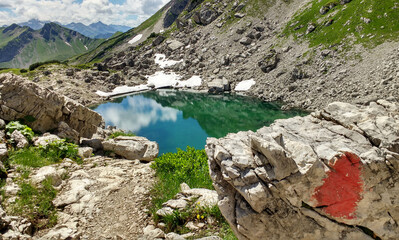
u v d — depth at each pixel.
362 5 52.69
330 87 42.78
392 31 43.97
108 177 9.40
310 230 4.68
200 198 7.58
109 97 59.62
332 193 4.52
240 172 4.62
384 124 4.95
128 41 165.62
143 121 40.38
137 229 6.62
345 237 4.67
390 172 4.45
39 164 9.06
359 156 4.46
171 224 6.66
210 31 85.88
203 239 5.57
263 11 79.88
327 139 5.12
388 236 4.58
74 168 9.87
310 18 62.19
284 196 4.53
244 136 5.54
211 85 61.16
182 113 45.69
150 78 75.38
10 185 7.26
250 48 68.88
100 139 15.10
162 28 158.62
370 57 41.81
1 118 11.41
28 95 11.84
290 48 58.41
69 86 60.44
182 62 79.06
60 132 12.71
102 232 6.41
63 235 5.79
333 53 47.78
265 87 54.12
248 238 4.76
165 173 9.86
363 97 35.66
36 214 6.50
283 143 4.87
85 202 7.52
